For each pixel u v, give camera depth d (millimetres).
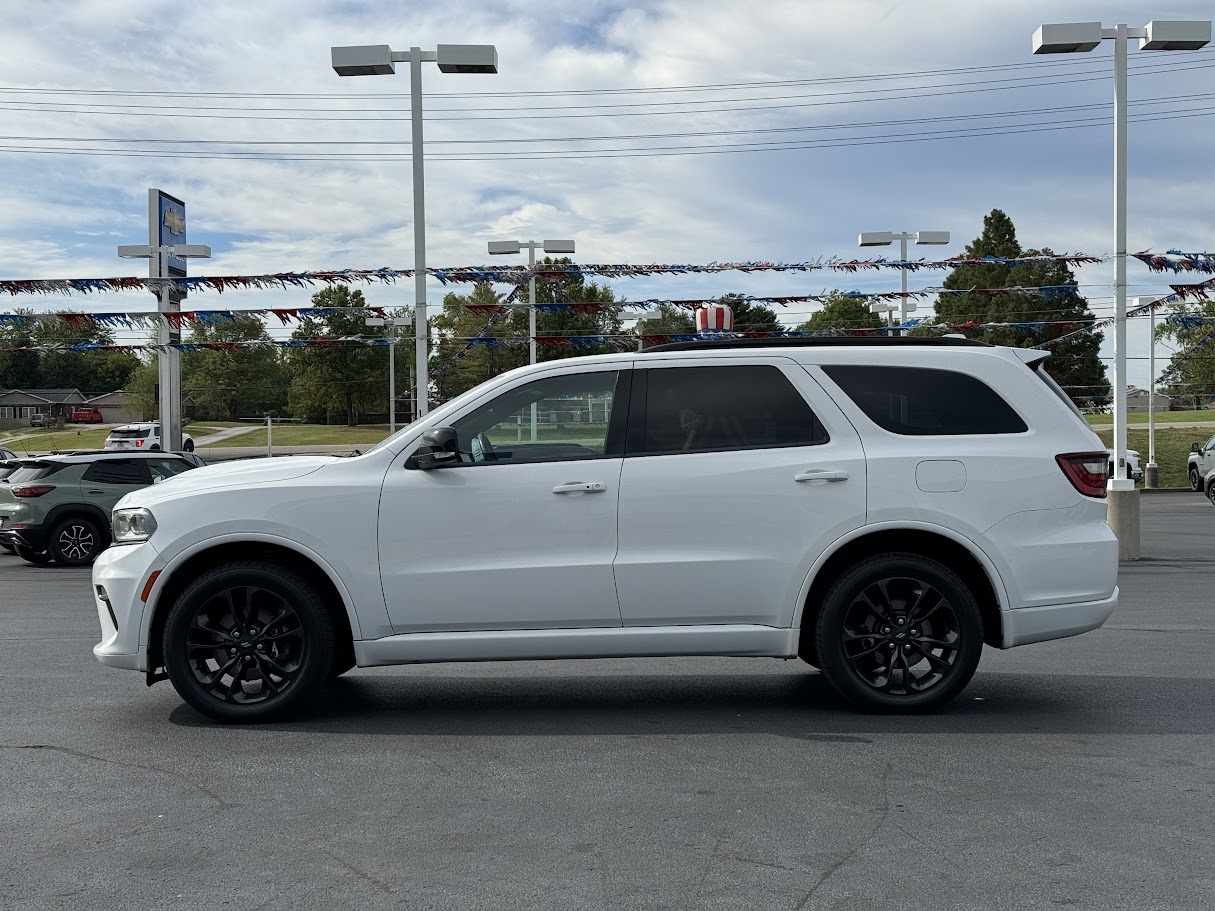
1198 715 6375
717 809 4723
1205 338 19188
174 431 33031
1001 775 5199
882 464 6262
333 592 6383
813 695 6957
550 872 4016
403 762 5496
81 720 6430
